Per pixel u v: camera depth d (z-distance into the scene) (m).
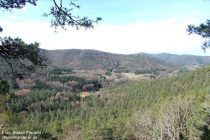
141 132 37.94
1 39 7.19
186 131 32.44
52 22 7.55
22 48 7.33
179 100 35.44
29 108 138.25
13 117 30.14
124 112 107.25
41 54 7.58
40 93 155.62
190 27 9.22
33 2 7.16
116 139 54.28
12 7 7.07
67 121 86.75
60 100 158.25
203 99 36.53
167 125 33.84
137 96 150.88
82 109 144.75
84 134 58.81
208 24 9.09
